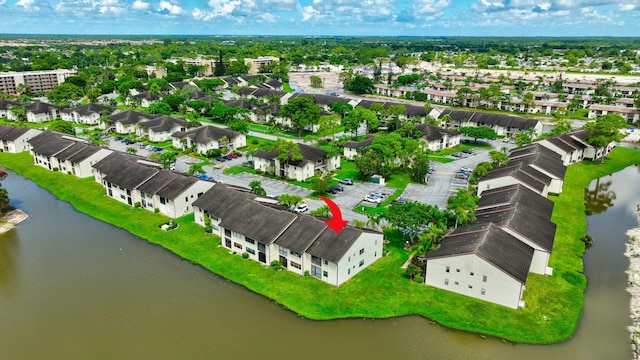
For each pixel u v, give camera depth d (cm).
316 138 14725
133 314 6066
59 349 5444
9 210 9525
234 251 7612
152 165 10725
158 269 7150
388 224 8425
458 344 5481
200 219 8525
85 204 9744
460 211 7412
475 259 6056
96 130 16212
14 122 17800
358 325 5806
